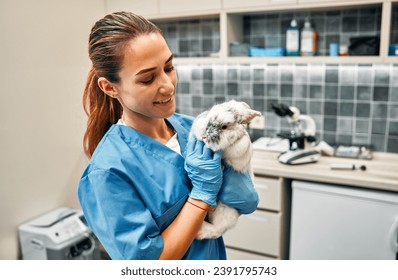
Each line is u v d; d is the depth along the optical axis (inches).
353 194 81.7
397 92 95.9
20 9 80.7
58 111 91.7
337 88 102.0
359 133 102.1
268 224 91.3
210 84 117.2
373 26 96.1
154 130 41.7
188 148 39.7
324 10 99.7
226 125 37.5
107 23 35.3
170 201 37.9
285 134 102.3
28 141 85.9
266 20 107.5
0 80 78.5
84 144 43.2
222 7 98.0
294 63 100.5
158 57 34.4
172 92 36.1
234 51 102.3
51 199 93.4
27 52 83.2
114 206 35.3
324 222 86.1
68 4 91.0
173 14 103.9
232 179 40.1
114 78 35.9
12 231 85.0
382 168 87.3
